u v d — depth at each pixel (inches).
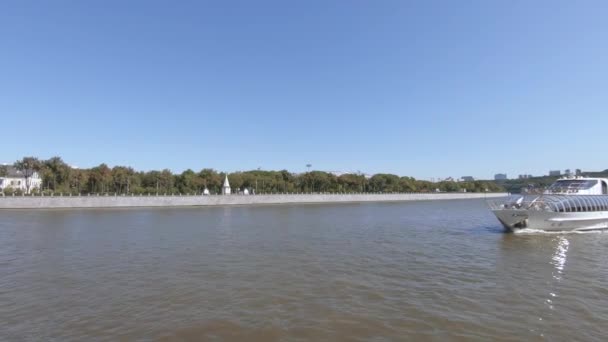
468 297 731.4
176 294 744.3
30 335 546.9
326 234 1696.6
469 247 1327.5
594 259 1109.7
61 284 816.9
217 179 5413.4
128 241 1446.9
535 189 1930.4
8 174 5502.0
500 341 533.0
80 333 554.3
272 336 546.0
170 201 3951.8
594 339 539.8
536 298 727.7
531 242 1433.3
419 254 1187.9
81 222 2194.9
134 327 577.0
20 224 2055.9
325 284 821.9
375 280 858.1
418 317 622.2
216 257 1124.5
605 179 1895.9
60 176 4426.7
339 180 6815.9
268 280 853.8
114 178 4840.1
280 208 3828.7
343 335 550.3
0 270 948.6
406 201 6176.2
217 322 597.0
